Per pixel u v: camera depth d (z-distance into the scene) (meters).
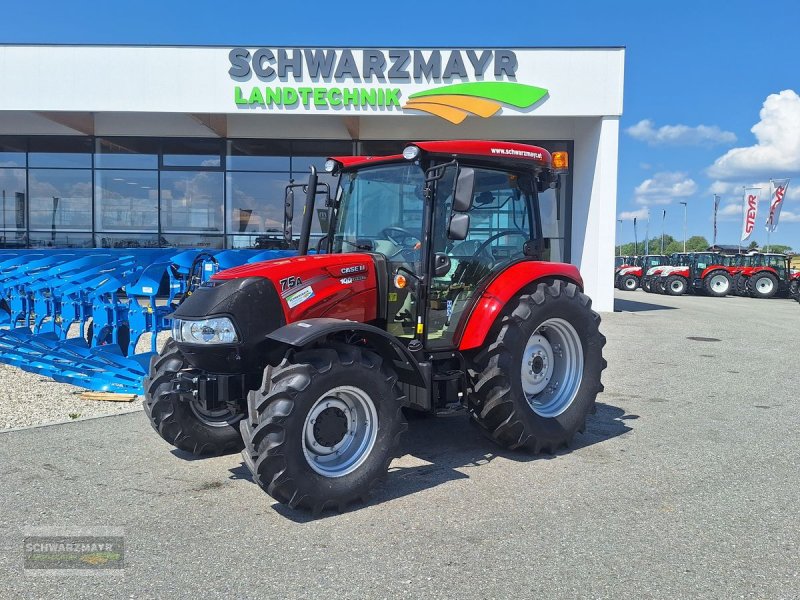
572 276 5.50
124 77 14.55
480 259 5.04
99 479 4.50
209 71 14.56
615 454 5.11
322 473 3.90
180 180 17.48
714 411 6.49
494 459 4.98
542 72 14.72
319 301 4.33
